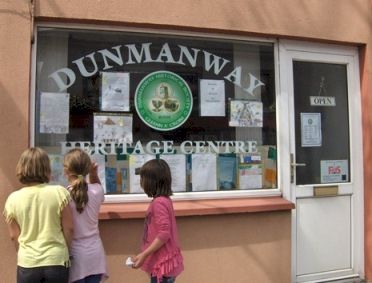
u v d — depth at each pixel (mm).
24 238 3258
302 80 5180
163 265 3432
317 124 5223
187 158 4727
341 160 5305
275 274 4852
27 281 3207
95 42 4480
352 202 5305
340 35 5145
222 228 4668
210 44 4848
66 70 4398
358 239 5301
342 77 5328
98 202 3670
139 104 4582
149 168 3533
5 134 4051
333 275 5219
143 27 4543
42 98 4324
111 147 4488
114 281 4332
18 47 4102
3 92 4062
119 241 4344
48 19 4258
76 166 3580
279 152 4996
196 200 4688
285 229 4898
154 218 3457
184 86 4742
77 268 3494
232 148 4883
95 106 4457
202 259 4602
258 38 4953
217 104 4848
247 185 4922
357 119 5332
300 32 4969
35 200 3270
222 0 4680
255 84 4992
